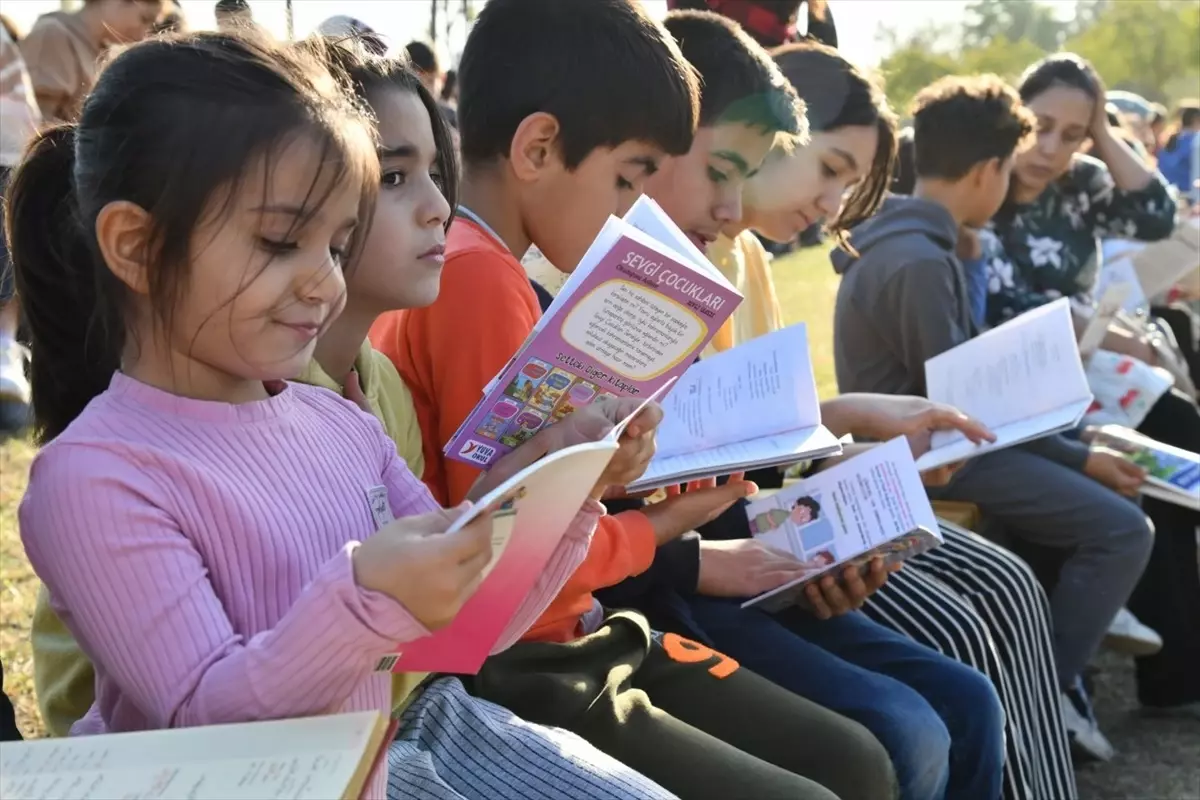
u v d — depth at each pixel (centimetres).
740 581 191
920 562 229
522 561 103
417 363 163
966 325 281
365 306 140
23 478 354
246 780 80
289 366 103
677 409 190
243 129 95
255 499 105
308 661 89
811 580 190
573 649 158
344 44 139
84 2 416
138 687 95
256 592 103
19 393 379
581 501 101
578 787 130
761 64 205
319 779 80
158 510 98
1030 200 343
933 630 206
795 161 241
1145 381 308
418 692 148
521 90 172
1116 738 283
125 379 106
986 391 245
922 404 236
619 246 120
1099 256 363
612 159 174
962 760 185
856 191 275
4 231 122
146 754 83
